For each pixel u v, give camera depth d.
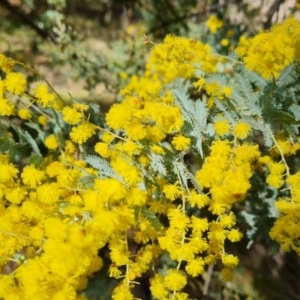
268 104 0.15
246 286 0.27
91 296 0.24
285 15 0.26
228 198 0.13
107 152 0.14
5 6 0.32
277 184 0.15
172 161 0.14
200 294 0.26
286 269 0.28
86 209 0.12
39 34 0.32
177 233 0.13
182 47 0.16
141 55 0.32
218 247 0.14
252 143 0.15
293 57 0.12
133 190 0.13
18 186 0.14
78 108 0.15
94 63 0.31
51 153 0.19
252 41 0.13
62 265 0.12
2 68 0.15
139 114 0.14
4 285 0.13
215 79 0.17
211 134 0.15
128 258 0.14
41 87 0.16
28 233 0.14
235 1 0.31
